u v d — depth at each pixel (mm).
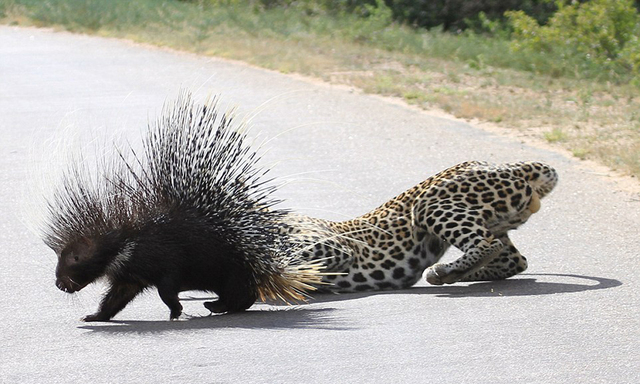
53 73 29828
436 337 8609
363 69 30250
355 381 7508
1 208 14734
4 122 21688
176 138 9984
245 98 24578
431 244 11406
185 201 9680
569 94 25391
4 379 7754
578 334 8602
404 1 44125
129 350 8453
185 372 7785
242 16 44344
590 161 17484
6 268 11859
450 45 34562
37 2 51250
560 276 10953
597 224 13336
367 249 11273
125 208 9570
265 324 9336
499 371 7676
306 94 25375
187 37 38406
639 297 9812
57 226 9617
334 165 17406
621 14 31953
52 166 11930
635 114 21578
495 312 9422
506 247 11203
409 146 18953
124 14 45938
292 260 10297
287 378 7602
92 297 10664
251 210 9969
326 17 44031
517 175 11266
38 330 9266
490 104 23250
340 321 9352
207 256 9633
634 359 7910
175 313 9594
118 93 25375
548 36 32438
